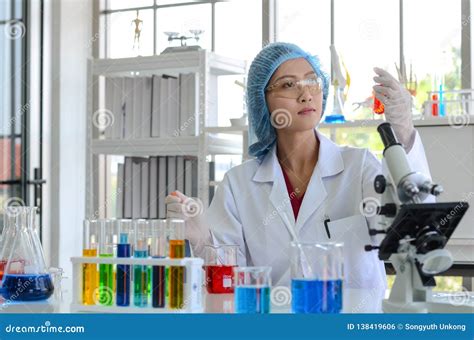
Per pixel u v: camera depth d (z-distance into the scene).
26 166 4.35
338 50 4.10
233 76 4.28
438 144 3.38
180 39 4.22
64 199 4.58
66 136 4.60
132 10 4.73
